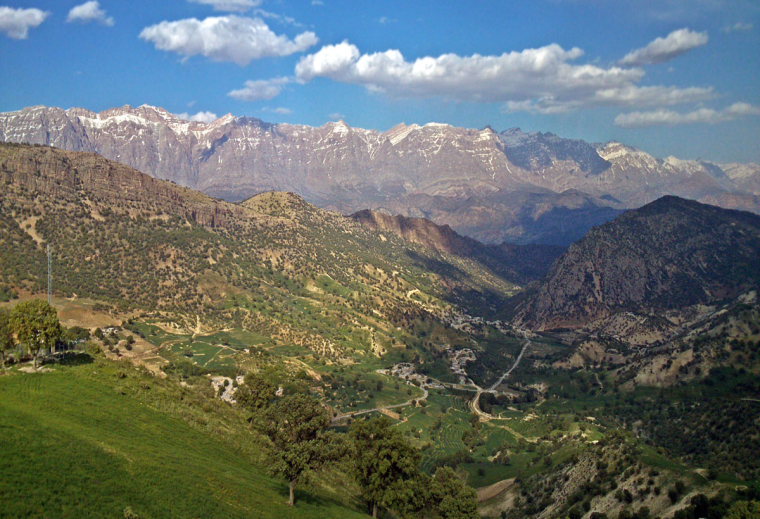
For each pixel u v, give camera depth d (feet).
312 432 329.72
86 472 239.91
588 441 631.15
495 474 616.80
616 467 476.95
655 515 393.09
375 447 349.61
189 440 333.01
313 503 320.91
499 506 539.70
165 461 282.15
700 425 641.40
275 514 280.31
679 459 551.18
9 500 203.31
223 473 303.27
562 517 448.24
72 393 329.31
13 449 235.81
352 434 367.25
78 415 298.76
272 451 328.70
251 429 414.21
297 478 306.14
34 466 228.63
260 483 316.19
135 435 301.63
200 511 247.91
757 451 531.50
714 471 412.57
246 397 470.39
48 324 356.18
